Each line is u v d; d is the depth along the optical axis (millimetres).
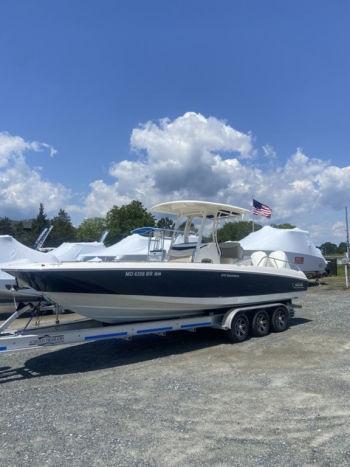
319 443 4449
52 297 7570
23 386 6684
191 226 10430
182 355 8430
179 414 5355
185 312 9086
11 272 7414
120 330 8031
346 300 15898
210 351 8672
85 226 74062
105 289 7660
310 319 11938
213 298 9047
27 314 9148
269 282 10203
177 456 4254
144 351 8836
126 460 4203
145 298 8133
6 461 4246
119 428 4977
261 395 5973
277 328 10312
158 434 4781
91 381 6879
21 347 6926
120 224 55625
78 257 23031
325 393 5973
